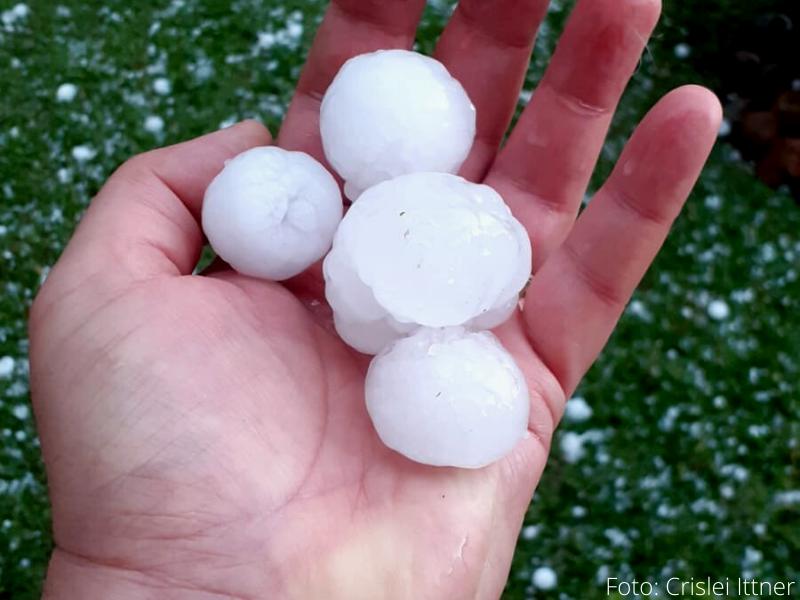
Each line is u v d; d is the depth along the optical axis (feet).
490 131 0.54
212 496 0.39
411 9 0.52
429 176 0.44
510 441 0.42
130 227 0.43
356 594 0.39
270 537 0.39
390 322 0.44
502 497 0.44
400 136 0.46
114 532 0.39
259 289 0.45
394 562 0.40
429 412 0.40
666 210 0.44
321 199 0.46
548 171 0.50
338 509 0.41
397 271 0.42
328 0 0.91
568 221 0.52
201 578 0.39
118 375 0.39
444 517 0.42
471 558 0.42
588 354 0.49
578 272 0.46
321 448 0.42
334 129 0.47
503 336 0.48
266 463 0.40
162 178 0.46
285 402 0.42
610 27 0.45
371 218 0.43
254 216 0.44
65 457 0.40
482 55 0.52
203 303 0.42
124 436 0.39
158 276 0.42
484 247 0.42
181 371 0.40
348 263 0.43
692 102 0.41
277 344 0.43
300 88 0.53
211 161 0.47
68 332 0.41
